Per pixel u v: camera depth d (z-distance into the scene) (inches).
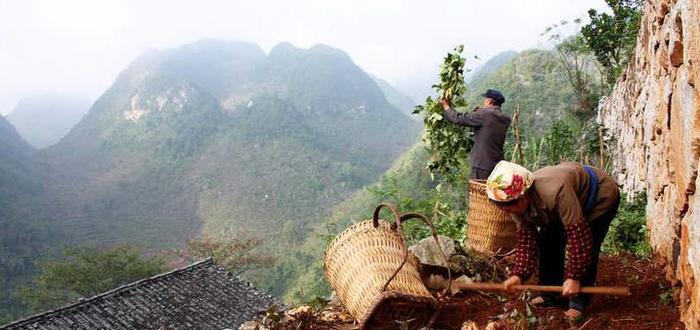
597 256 144.6
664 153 168.1
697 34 114.0
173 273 953.5
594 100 909.8
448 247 188.9
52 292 1786.4
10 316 2316.7
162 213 6048.2
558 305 153.3
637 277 169.2
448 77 246.1
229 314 912.3
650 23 229.9
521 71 2586.1
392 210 151.4
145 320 844.0
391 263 148.3
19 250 4101.9
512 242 207.0
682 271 132.0
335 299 184.4
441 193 346.0
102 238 5236.2
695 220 117.2
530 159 431.5
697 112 116.4
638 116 284.8
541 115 2149.4
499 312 149.5
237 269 2129.7
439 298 158.4
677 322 132.3
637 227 225.0
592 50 868.0
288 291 3090.6
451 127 257.6
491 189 134.1
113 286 1759.4
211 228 5546.3
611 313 143.6
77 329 788.6
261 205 5890.8
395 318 140.9
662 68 175.5
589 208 137.7
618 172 400.2
